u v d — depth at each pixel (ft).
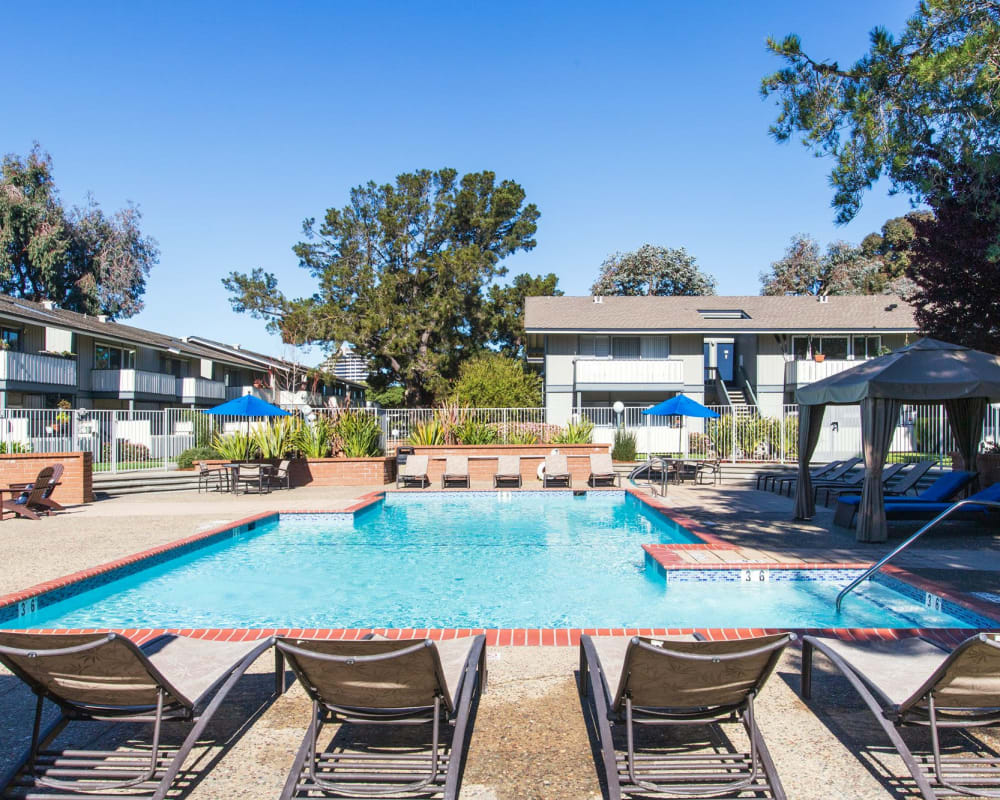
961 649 9.73
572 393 103.55
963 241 49.75
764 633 17.51
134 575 27.89
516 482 63.93
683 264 166.71
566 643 17.44
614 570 30.50
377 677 10.31
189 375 128.67
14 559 28.37
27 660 10.05
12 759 11.45
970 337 54.08
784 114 26.63
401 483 63.26
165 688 10.57
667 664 10.14
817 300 110.42
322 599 25.77
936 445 73.67
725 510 42.65
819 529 35.04
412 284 124.57
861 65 25.55
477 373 96.43
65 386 94.32
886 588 24.67
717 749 11.84
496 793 10.54
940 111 24.61
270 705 13.84
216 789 10.63
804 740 12.27
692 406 61.05
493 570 30.71
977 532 33.71
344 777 10.31
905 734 12.43
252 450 62.03
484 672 14.58
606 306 109.40
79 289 135.23
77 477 48.42
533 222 135.44
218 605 24.94
